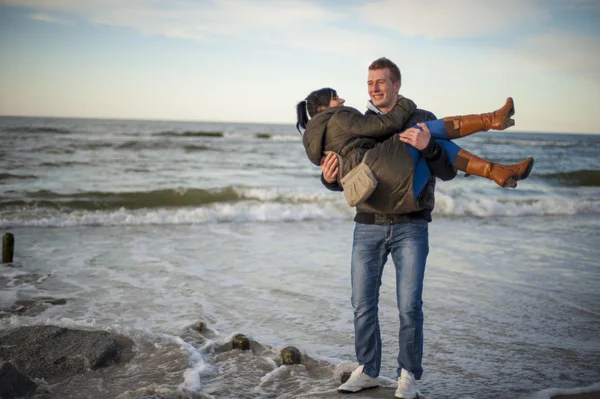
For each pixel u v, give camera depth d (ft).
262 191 49.60
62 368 12.11
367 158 9.87
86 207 42.65
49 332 13.52
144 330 14.74
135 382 11.73
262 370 12.88
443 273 23.79
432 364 13.62
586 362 13.88
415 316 10.52
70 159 80.23
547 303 19.39
